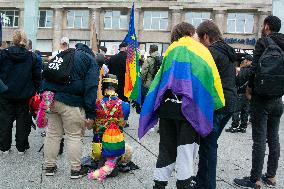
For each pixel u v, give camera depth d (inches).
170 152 143.5
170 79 133.3
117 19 1694.1
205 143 148.8
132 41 335.0
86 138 285.3
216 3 1589.6
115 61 337.7
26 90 222.2
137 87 332.2
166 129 142.6
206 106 132.8
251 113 178.1
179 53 136.4
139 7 1649.9
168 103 137.6
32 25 845.2
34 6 847.7
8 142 228.4
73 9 1721.2
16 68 220.1
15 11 1777.8
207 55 137.9
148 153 243.4
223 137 325.4
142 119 140.6
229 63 151.6
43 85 185.2
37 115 209.5
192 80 133.0
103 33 1694.1
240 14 1589.6
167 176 144.0
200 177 150.1
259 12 1563.7
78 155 184.4
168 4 1628.9
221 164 224.2
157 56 339.6
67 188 169.6
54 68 179.6
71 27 1726.1
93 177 183.2
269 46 169.3
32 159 219.6
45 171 189.2
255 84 170.1
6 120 224.5
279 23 177.2
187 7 1615.4
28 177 183.9
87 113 182.4
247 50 1547.7
